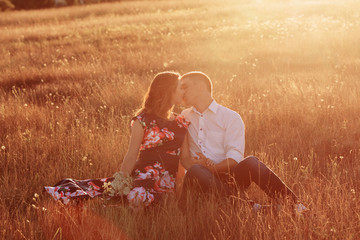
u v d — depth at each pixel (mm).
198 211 3820
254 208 3805
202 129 4375
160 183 4148
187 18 25266
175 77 4191
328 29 16562
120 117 7230
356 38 14023
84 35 21219
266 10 25375
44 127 6934
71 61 14094
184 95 4332
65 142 6062
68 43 19062
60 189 3891
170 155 4211
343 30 15680
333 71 10008
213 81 9477
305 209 3613
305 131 6285
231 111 4336
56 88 9820
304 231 3359
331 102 7242
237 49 14109
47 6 50000
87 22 27078
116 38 19406
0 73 12516
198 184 3951
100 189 4094
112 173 5172
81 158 5387
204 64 12180
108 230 3602
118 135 6094
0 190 4684
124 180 3846
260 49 13711
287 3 28438
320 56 12250
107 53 14930
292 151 5641
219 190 3912
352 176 4777
